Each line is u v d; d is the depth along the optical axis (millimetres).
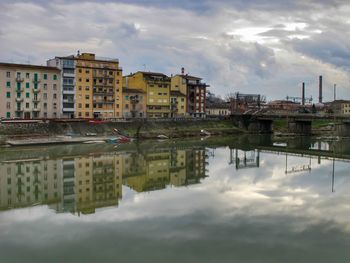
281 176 62125
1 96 131250
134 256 30141
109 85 156500
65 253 30734
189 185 55156
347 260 29250
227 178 60562
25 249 31469
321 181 57500
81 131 126688
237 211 41219
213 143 122500
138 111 166875
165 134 141875
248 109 197625
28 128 117125
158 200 46312
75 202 46031
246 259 29484
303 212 40688
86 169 69250
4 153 89312
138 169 69812
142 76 171125
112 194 49938
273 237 33594
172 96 179500
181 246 31859
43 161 77938
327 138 147500
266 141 133750
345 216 39281
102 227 36438
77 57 148750
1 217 39812
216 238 33438
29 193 50781
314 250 30922
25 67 135750
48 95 141375
